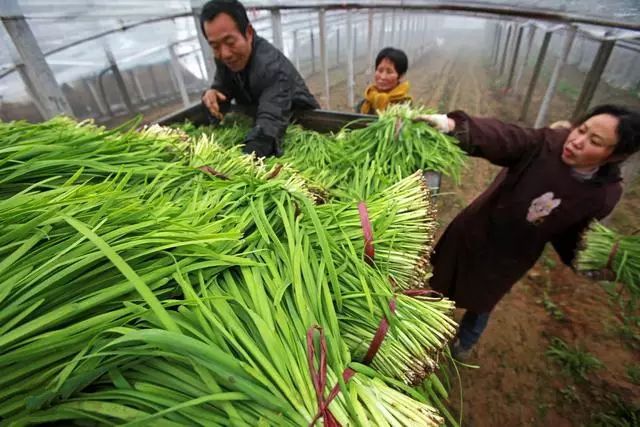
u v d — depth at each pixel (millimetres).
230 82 1956
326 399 516
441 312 730
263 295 613
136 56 5434
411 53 14820
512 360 2053
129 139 955
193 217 713
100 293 519
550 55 9992
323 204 975
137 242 562
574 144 1138
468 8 3701
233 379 477
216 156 1119
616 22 2668
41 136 858
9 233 529
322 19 4871
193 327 531
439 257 1814
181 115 1978
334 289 677
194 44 6223
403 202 972
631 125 985
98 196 639
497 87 8664
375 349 643
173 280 608
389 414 532
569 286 2488
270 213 836
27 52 2160
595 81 3770
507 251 1513
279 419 480
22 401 443
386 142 1451
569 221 1318
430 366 681
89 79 5371
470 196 3695
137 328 533
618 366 1973
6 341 435
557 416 1795
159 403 468
